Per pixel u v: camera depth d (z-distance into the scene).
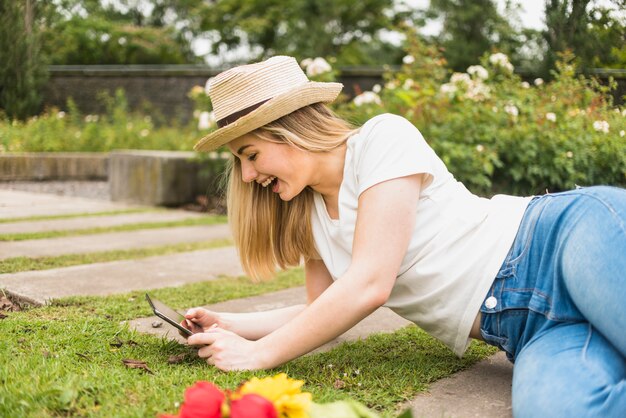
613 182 3.87
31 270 3.15
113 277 3.07
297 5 21.33
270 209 1.92
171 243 4.19
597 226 1.43
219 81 1.73
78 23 18.92
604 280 1.38
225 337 1.74
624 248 1.39
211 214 5.93
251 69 1.71
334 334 1.64
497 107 4.70
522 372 1.42
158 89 13.38
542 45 4.50
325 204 1.85
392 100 5.25
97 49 20.36
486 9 9.83
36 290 2.71
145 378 1.59
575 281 1.43
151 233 4.62
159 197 6.26
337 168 1.76
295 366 1.80
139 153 6.56
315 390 1.59
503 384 1.74
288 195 1.75
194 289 2.87
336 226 1.78
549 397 1.32
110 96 13.52
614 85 3.78
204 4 24.31
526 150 4.41
